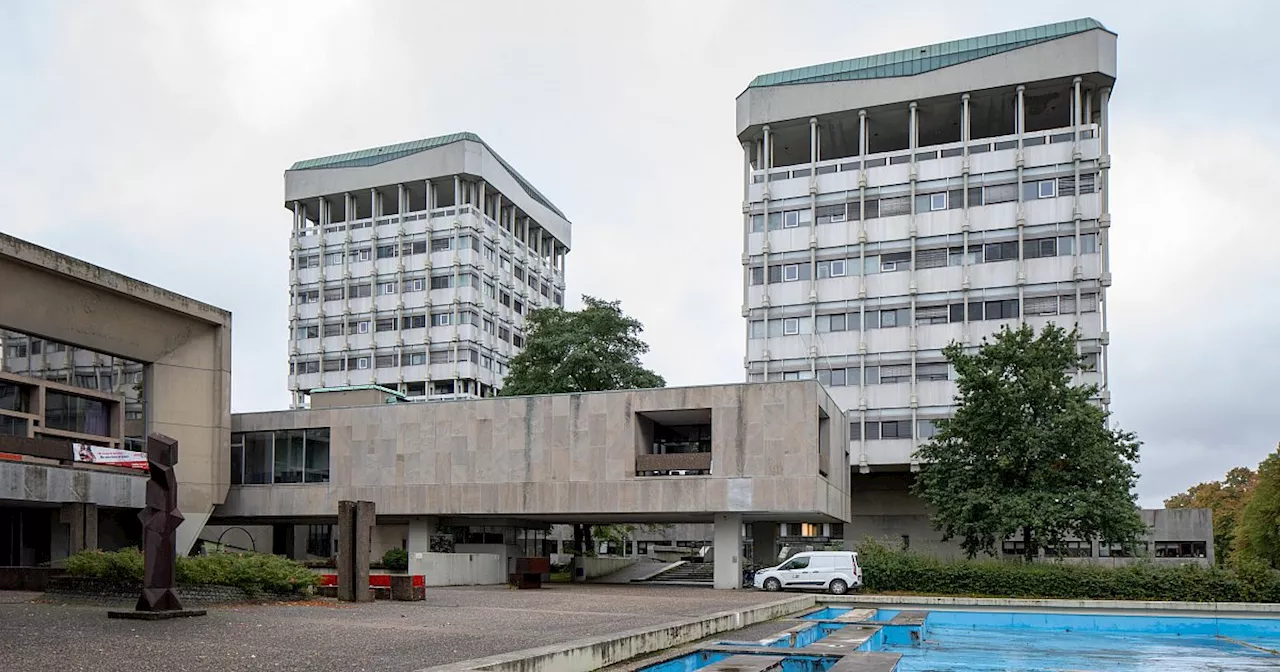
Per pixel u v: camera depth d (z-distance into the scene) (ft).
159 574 55.01
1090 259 179.32
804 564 114.32
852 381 190.90
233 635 46.14
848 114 201.05
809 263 198.80
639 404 125.80
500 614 63.93
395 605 72.84
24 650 38.55
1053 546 125.80
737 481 120.26
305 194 307.78
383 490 137.59
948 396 182.70
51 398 112.57
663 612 67.46
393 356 293.84
